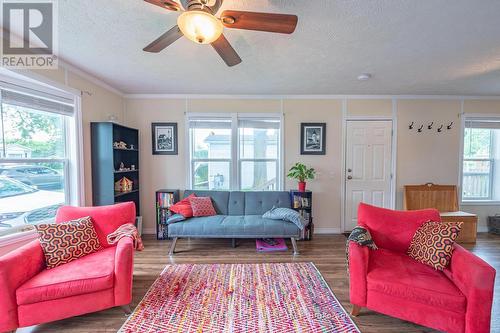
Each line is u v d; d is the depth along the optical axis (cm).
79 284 166
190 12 122
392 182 397
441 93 379
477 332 142
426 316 157
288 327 172
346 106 393
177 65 263
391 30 189
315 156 397
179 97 388
